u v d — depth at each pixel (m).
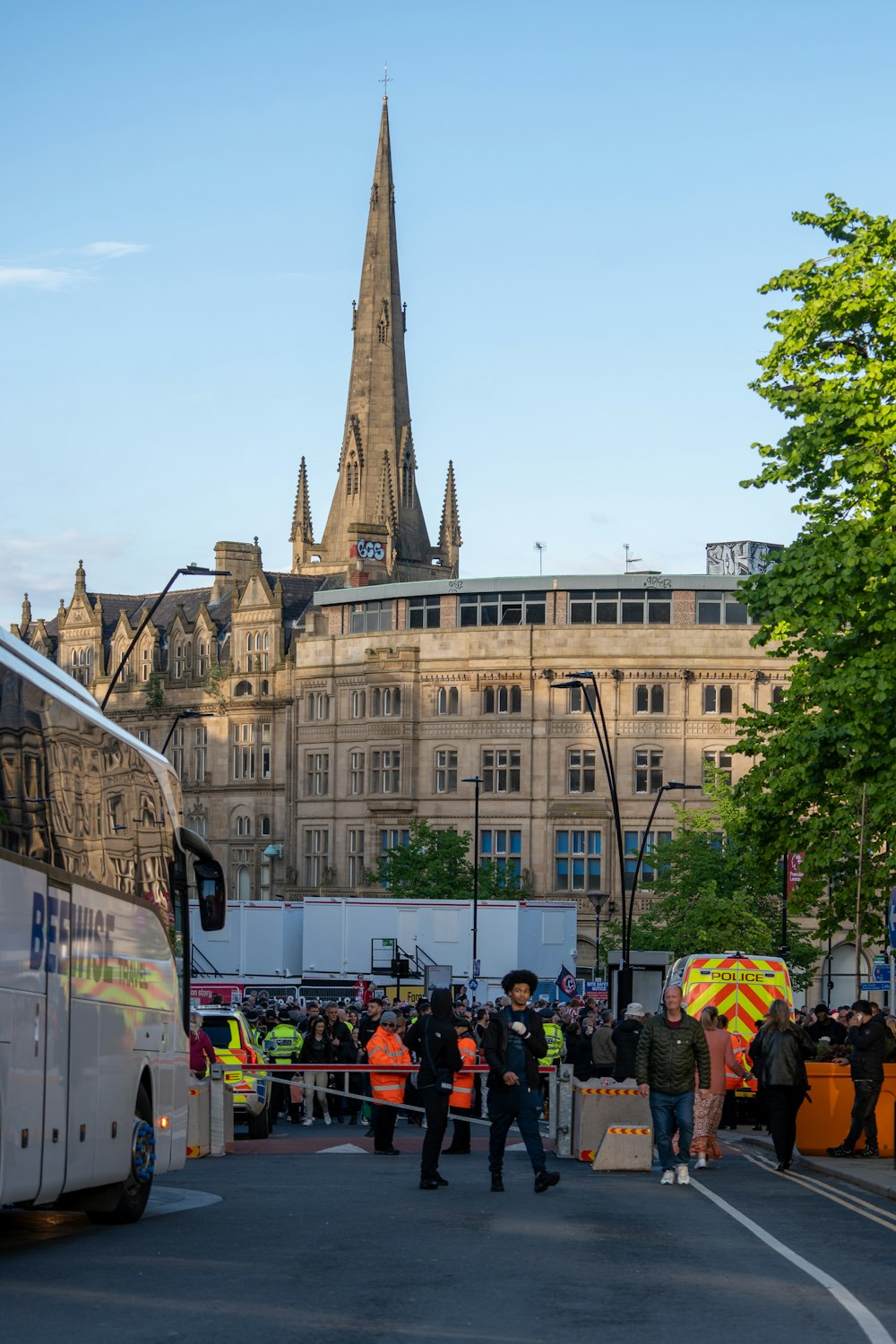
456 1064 27.23
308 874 124.62
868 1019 35.00
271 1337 14.04
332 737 123.69
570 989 83.06
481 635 117.31
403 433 192.25
